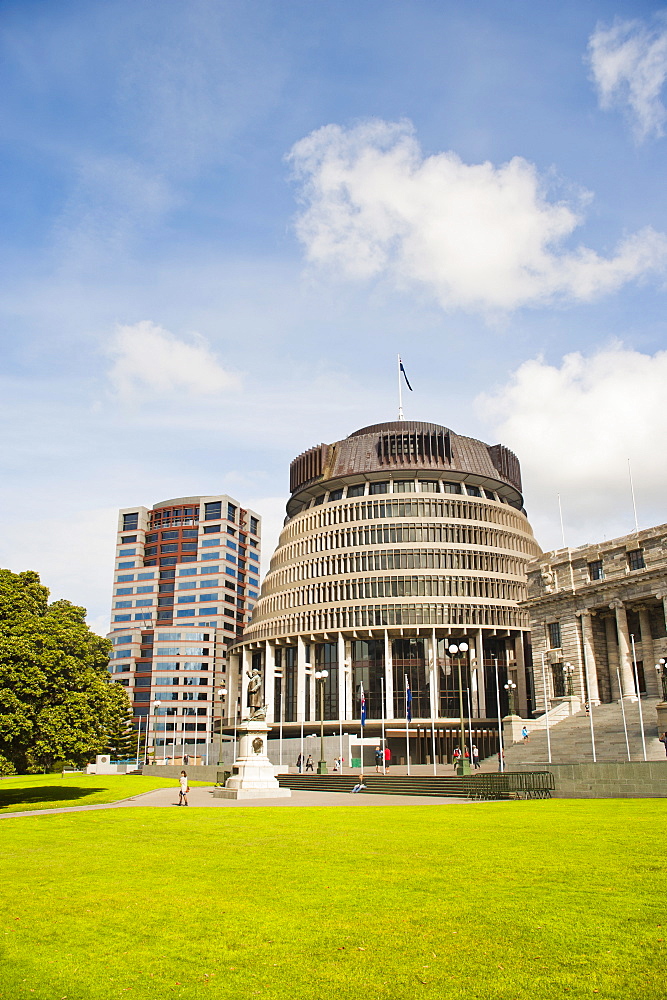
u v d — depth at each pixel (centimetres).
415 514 12750
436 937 1546
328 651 12644
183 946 1571
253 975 1398
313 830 3234
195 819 3859
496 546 12688
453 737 11450
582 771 4772
